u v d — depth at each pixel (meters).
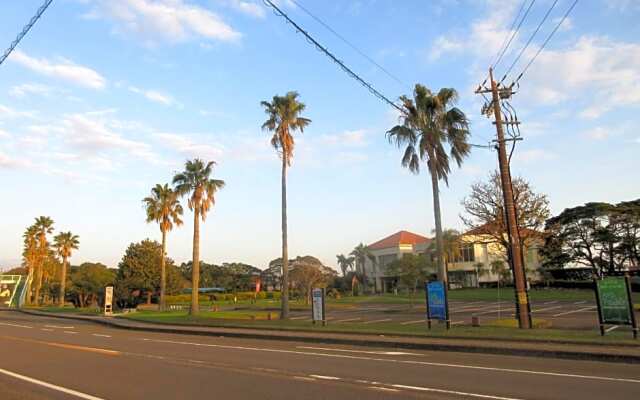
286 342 19.33
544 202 34.06
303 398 8.70
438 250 27.03
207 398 8.84
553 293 57.28
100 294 75.38
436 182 27.69
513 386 9.43
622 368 11.49
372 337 18.80
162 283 54.16
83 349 17.41
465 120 28.28
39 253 87.69
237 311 45.06
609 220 62.56
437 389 9.26
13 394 9.45
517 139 22.72
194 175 41.75
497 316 31.23
